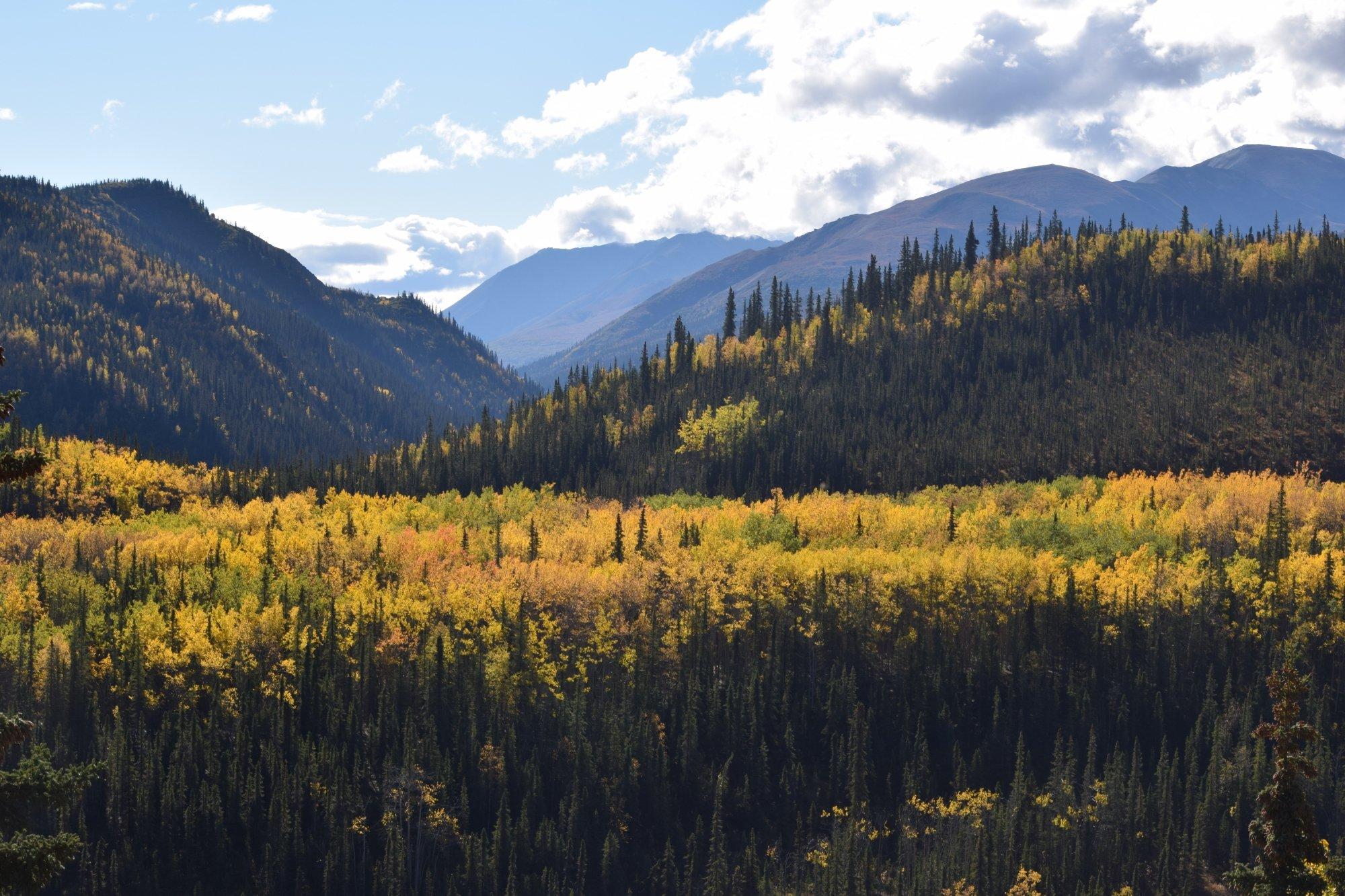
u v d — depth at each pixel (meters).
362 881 145.25
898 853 157.00
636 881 152.38
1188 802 158.25
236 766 156.12
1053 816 158.50
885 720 180.25
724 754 171.75
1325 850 39.34
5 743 25.19
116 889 138.62
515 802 160.25
